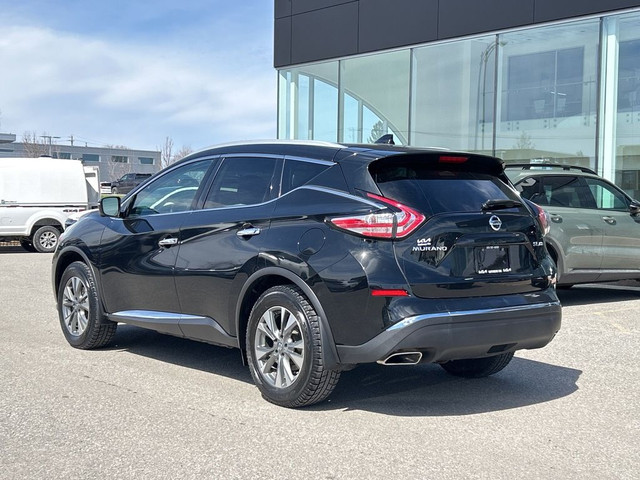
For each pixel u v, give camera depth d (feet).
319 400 16.37
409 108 55.98
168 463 13.32
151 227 20.42
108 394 17.75
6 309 30.48
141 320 20.57
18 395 17.60
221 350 22.94
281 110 64.64
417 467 13.25
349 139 59.82
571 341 24.56
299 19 62.34
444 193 16.20
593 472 13.17
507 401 17.65
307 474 12.85
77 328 22.97
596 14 45.88
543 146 49.16
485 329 15.58
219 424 15.53
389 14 56.44
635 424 15.96
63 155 302.04
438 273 15.37
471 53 52.42
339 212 15.87
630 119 45.06
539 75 49.08
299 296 16.17
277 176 17.84
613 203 33.06
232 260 17.71
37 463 13.29
